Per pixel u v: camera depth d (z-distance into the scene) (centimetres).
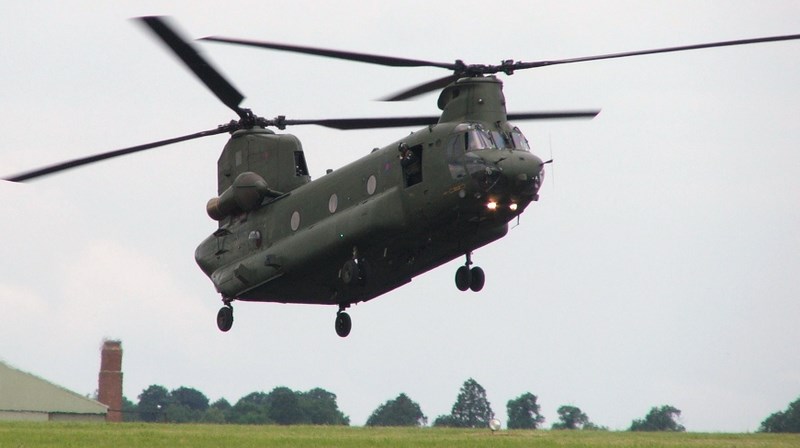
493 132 11281
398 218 11612
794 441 9694
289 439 9000
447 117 11619
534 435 10069
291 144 13625
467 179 11088
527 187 11119
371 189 11981
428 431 10662
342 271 12038
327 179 12638
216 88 13262
